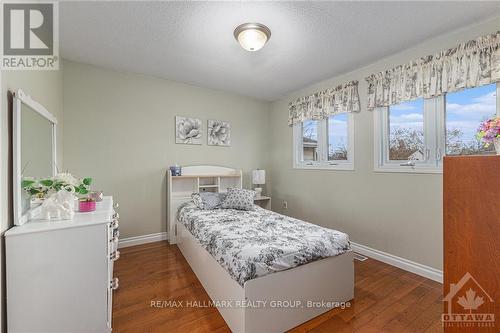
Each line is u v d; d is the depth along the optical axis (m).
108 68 3.10
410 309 1.87
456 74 2.13
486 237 1.26
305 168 3.84
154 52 2.64
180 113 3.65
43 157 1.92
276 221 2.47
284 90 3.97
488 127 1.39
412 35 2.23
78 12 1.91
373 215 2.85
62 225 1.35
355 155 3.06
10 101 1.34
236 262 1.61
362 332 1.63
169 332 1.62
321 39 2.31
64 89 2.85
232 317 1.63
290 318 1.66
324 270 1.83
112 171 3.16
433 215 2.32
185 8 1.87
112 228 1.73
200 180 3.82
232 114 4.18
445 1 1.76
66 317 1.35
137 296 2.05
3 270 1.22
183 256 2.94
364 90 2.95
